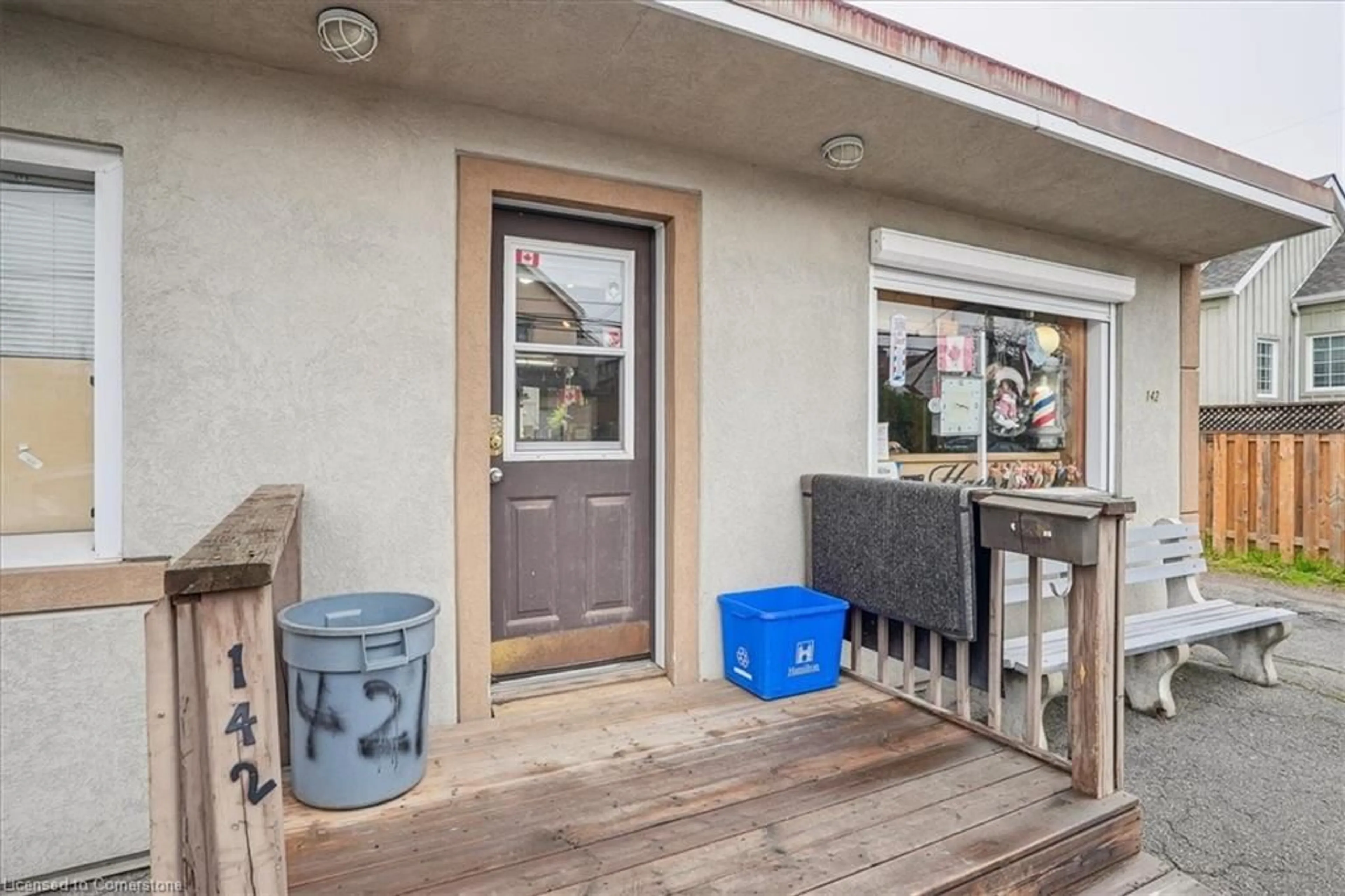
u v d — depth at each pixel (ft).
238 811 3.73
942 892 5.38
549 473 9.89
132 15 6.72
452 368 8.61
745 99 8.60
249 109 7.60
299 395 7.85
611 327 10.33
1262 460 23.54
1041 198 12.10
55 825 6.69
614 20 6.93
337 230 8.02
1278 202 12.58
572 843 5.92
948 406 13.30
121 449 7.13
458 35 7.14
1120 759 6.84
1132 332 15.51
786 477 10.96
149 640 3.63
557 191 9.23
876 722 8.55
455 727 8.45
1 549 6.93
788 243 10.95
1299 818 8.45
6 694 6.53
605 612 10.28
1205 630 11.93
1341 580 20.99
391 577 8.30
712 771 7.27
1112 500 6.93
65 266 7.24
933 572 8.52
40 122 6.80
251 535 4.48
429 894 5.22
